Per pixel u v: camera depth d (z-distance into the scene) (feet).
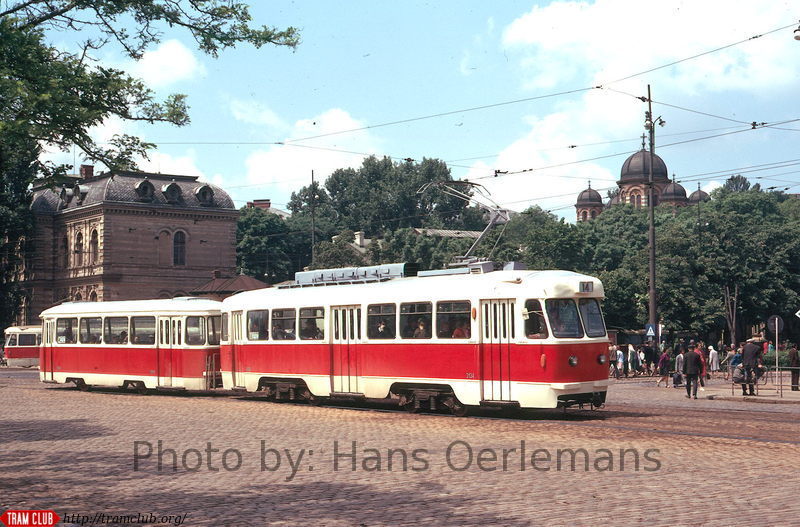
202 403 92.53
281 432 62.95
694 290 241.96
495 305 74.23
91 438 61.93
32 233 264.72
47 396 107.04
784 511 34.30
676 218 352.49
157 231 255.09
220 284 193.77
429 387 78.69
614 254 306.35
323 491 40.16
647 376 157.28
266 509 36.32
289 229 385.91
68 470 47.60
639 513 34.24
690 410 82.33
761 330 289.74
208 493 40.09
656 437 58.03
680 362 119.24
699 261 251.19
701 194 524.93
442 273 84.74
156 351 107.14
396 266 88.43
